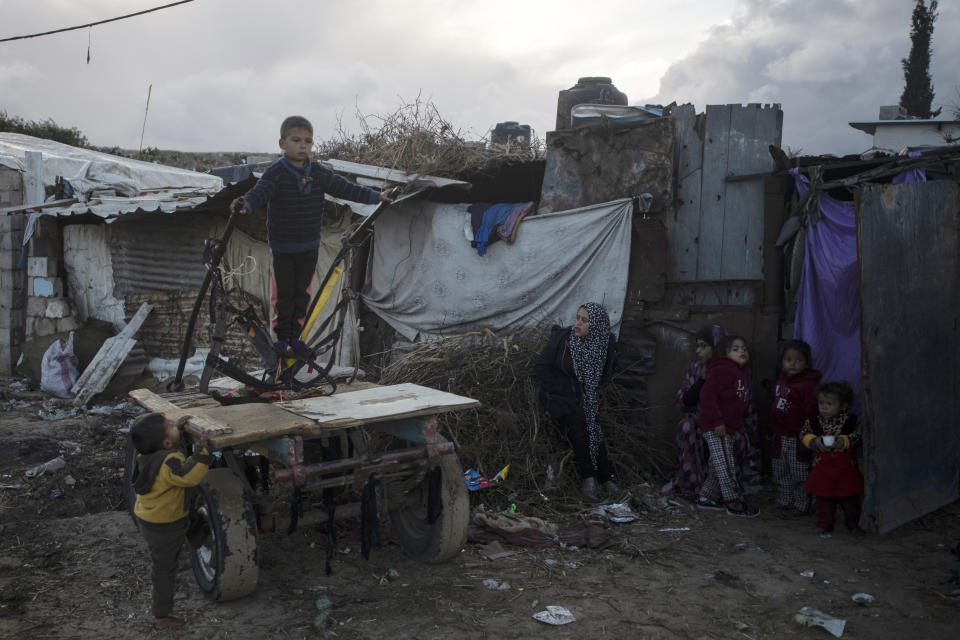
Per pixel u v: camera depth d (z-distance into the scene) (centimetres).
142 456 354
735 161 642
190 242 969
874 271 501
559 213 684
